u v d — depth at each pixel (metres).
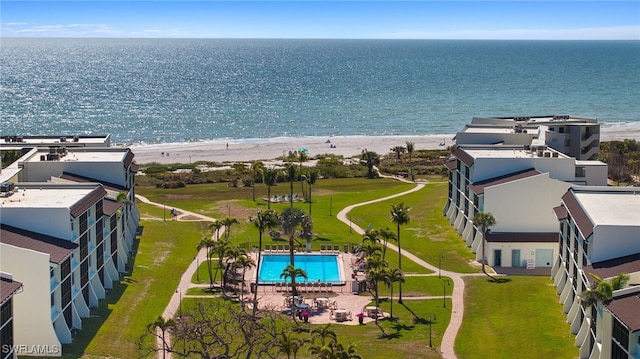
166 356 84.12
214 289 110.25
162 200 168.12
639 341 67.75
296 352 79.12
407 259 125.38
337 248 132.38
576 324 90.19
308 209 161.00
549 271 118.94
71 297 90.56
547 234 121.81
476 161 130.75
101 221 105.31
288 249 131.62
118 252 114.94
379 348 88.25
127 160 131.12
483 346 88.56
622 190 104.69
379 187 185.88
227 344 68.44
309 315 100.50
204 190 180.12
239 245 133.00
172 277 115.25
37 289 82.12
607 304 72.25
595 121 174.38
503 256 121.69
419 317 99.56
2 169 124.56
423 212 157.62
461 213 141.38
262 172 179.38
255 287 107.50
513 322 95.69
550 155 133.88
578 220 92.25
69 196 99.00
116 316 96.31
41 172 123.19
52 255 84.75
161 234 138.12
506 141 156.50
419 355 86.00
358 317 99.06
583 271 85.94
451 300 105.88
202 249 130.12
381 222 149.75
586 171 131.00
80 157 130.75
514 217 123.19
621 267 82.94
